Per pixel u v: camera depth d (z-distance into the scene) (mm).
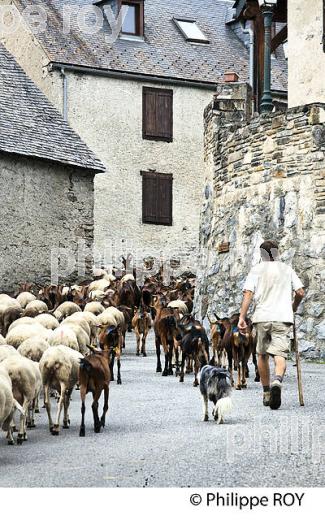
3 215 28469
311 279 19109
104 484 9109
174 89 36938
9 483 9289
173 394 14859
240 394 14438
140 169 36281
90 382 11906
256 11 27797
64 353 12250
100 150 35688
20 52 36344
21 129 29953
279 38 28391
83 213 31078
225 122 22859
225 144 22125
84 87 35469
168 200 36688
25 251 29234
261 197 20516
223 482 9031
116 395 14867
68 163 30281
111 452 10594
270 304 12938
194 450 10438
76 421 12898
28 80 32344
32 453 10773
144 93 36406
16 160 28953
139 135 36312
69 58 35250
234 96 23188
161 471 9531
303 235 19359
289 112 19844
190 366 17656
